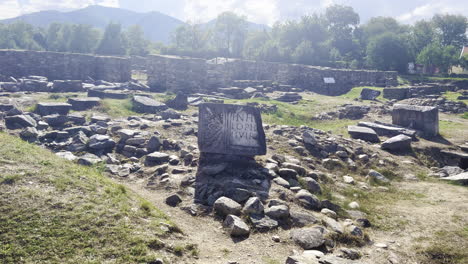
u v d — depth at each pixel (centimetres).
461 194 1033
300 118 2150
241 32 7156
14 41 6712
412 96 2889
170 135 1411
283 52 5747
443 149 1464
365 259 660
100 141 1195
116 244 566
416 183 1160
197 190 902
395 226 812
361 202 968
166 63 2816
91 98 1938
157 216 698
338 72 3716
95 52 6650
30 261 505
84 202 662
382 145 1459
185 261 570
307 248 668
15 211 594
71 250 538
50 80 2934
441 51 5662
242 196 834
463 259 659
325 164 1220
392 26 8406
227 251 635
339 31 8550
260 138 1063
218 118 1080
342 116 2222
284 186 945
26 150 853
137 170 1057
